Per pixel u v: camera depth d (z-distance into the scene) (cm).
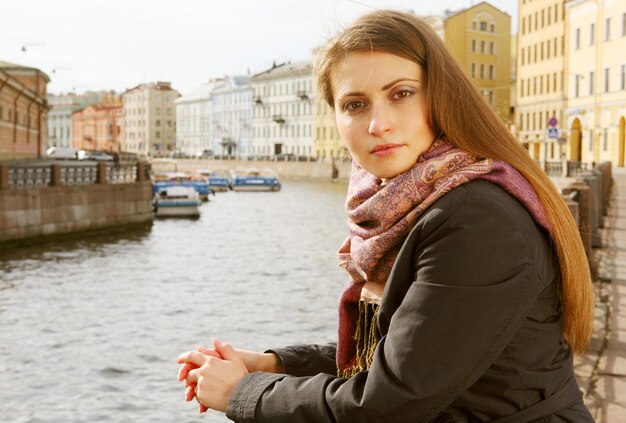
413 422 131
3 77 5528
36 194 2434
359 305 154
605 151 6216
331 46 151
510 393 134
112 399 852
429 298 130
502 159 143
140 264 2017
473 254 130
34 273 1827
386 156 144
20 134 6750
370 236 149
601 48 6256
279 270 1900
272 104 11775
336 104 153
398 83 144
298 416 138
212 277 1778
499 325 129
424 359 128
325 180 9019
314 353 173
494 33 8800
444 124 144
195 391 157
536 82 7556
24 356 1034
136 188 3083
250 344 1112
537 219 138
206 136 14062
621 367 562
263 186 6656
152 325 1232
